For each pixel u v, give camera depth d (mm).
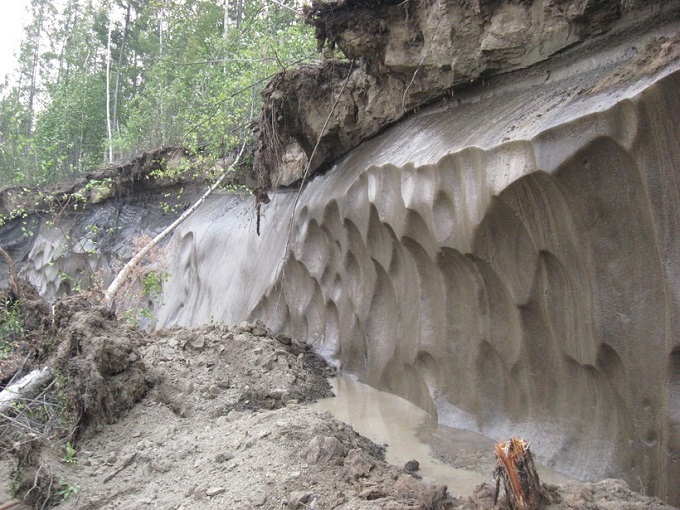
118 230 19578
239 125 13031
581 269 4211
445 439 5352
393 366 6867
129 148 24438
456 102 7152
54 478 4773
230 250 12984
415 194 5871
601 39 5316
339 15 8016
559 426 4660
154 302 15633
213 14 22562
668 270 3650
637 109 3629
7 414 5941
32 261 23625
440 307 5957
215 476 4371
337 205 8102
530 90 5898
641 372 3861
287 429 4727
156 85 24406
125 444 5438
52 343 6633
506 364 5145
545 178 4230
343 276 8188
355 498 3721
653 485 3797
